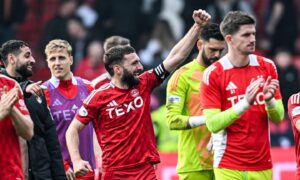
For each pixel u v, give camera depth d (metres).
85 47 36.81
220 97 18.38
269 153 18.48
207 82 18.38
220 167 18.44
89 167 19.45
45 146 18.73
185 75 20.34
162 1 39.00
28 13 38.53
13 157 17.47
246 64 18.36
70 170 20.83
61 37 36.75
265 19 40.16
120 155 19.06
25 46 19.47
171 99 20.31
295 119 18.47
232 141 18.31
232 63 18.34
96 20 38.47
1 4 38.47
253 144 18.23
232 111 17.78
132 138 19.05
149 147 19.14
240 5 39.22
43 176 18.58
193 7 38.78
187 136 20.56
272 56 39.66
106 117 19.14
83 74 34.50
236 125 18.23
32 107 18.58
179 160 20.80
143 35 38.75
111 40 22.34
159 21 37.75
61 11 37.62
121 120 19.08
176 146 29.78
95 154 20.98
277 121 18.38
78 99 21.11
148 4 39.09
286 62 36.16
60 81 21.05
